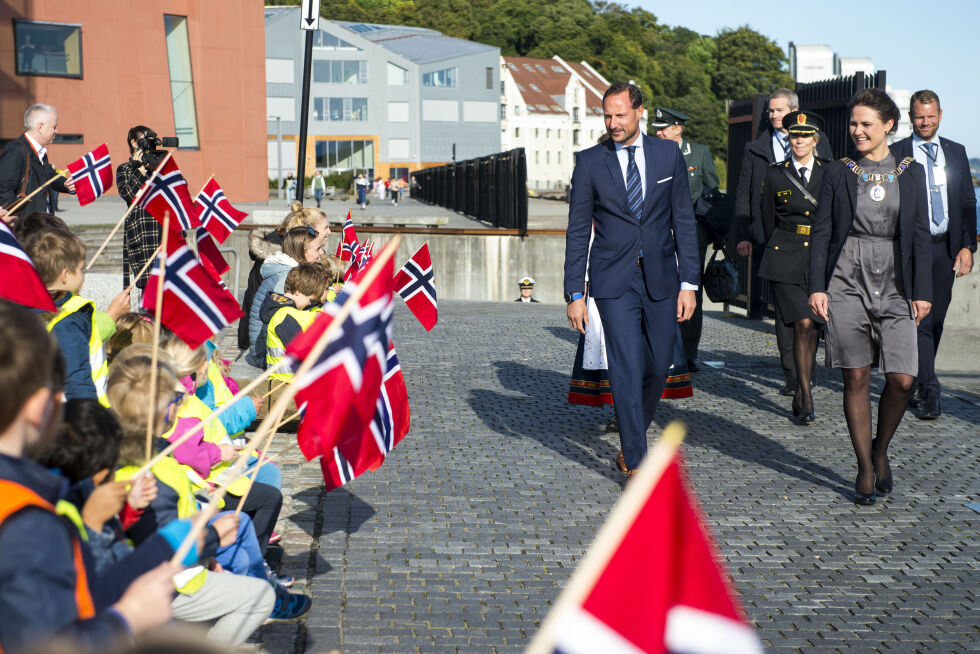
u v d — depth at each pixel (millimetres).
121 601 2039
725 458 7145
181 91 40406
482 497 6168
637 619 1443
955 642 4281
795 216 8219
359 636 4203
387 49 99062
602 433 7836
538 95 125500
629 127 6395
